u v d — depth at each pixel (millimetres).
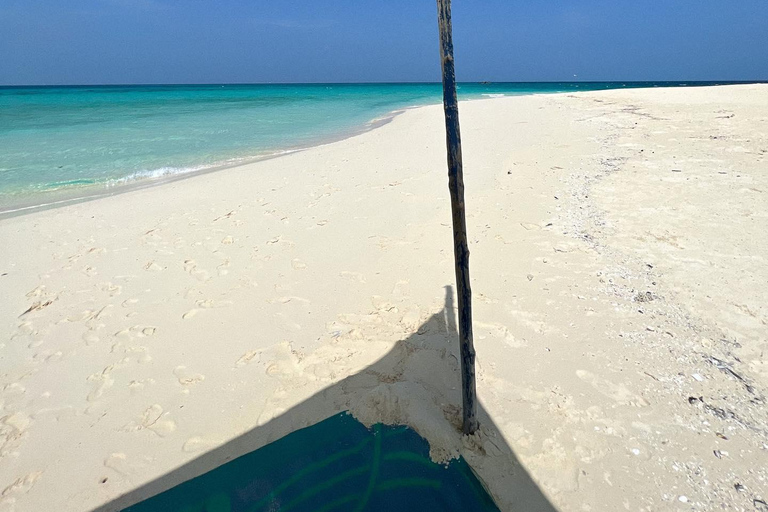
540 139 8352
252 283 3596
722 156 6074
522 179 5785
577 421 2117
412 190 5719
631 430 2057
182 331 3006
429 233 4371
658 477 1837
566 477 1862
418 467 1947
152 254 4176
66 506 1864
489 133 9547
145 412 2338
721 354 2479
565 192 5156
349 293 3391
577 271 3428
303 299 3340
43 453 2121
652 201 4656
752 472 1828
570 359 2523
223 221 4949
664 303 2949
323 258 3982
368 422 2182
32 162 8352
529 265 3576
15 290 3584
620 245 3764
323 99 31734
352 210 5125
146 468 2016
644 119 9766
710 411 2127
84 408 2381
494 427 2104
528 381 2383
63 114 17969
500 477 1879
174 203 5613
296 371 2578
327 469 1960
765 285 3039
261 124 14586
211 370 2625
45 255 4211
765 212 4164
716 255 3471
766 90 14188
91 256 4168
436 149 8180
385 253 4016
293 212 5145
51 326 3096
